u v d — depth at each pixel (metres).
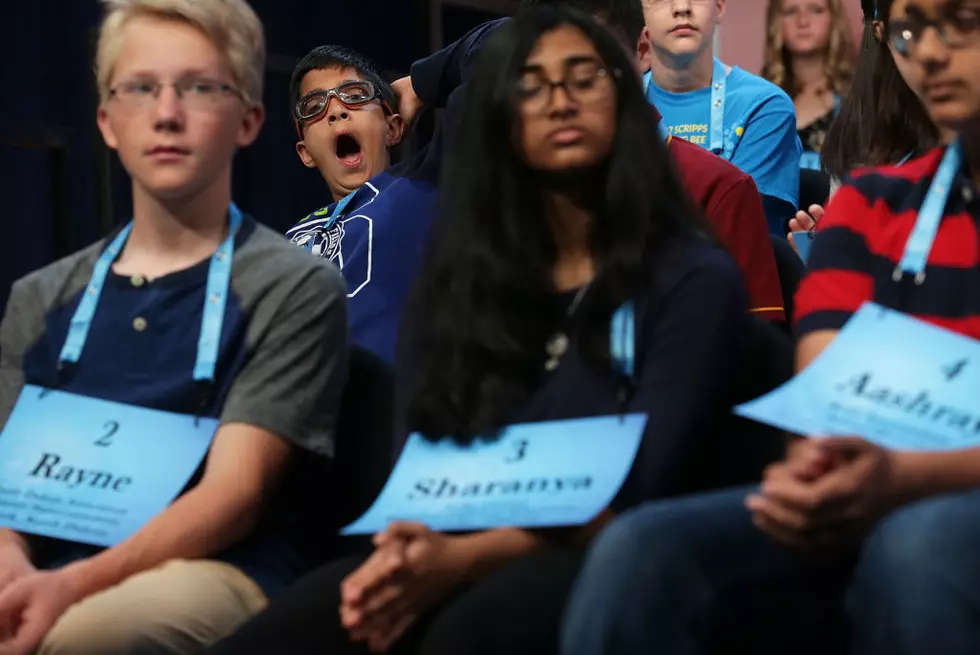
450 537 3.34
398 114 6.89
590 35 3.65
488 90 3.70
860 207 3.61
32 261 8.09
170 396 3.79
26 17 8.00
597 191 3.68
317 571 3.46
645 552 2.90
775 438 3.59
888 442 3.00
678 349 3.42
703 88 8.02
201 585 3.45
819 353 3.44
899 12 3.36
